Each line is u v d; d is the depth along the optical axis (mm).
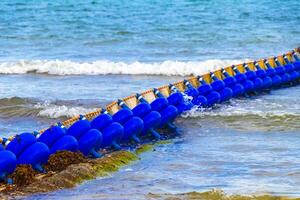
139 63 57656
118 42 78812
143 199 23531
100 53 69625
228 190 24672
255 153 30047
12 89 48312
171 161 28891
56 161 27109
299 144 31438
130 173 27031
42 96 44656
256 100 41938
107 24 95500
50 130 28328
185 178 26422
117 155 28609
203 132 34281
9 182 25453
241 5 115000
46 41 82062
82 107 40531
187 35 82125
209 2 119750
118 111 31969
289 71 48719
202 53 66625
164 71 54875
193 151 30578
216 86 40500
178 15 103750
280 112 37688
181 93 37344
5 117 39031
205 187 25188
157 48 72062
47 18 105562
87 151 28750
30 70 57219
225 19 98000
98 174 26578
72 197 23938
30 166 26047
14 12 114875
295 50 53531
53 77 54406
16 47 77062
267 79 45406
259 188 24938
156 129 34344
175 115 34281
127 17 103000
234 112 37750
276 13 103938
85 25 95500
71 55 68562
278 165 28078
